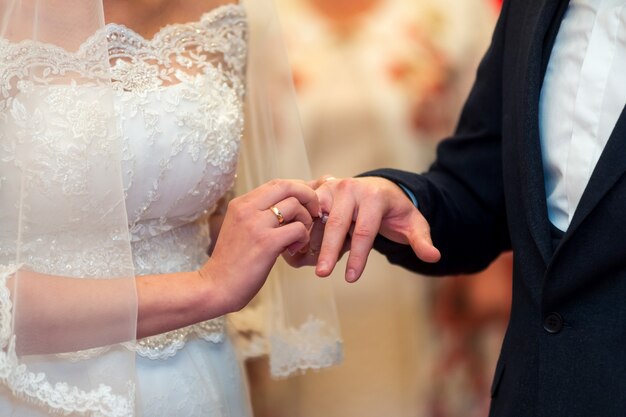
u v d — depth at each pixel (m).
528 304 1.87
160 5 2.03
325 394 3.26
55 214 1.82
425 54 3.41
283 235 1.87
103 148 1.82
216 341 2.12
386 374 3.30
